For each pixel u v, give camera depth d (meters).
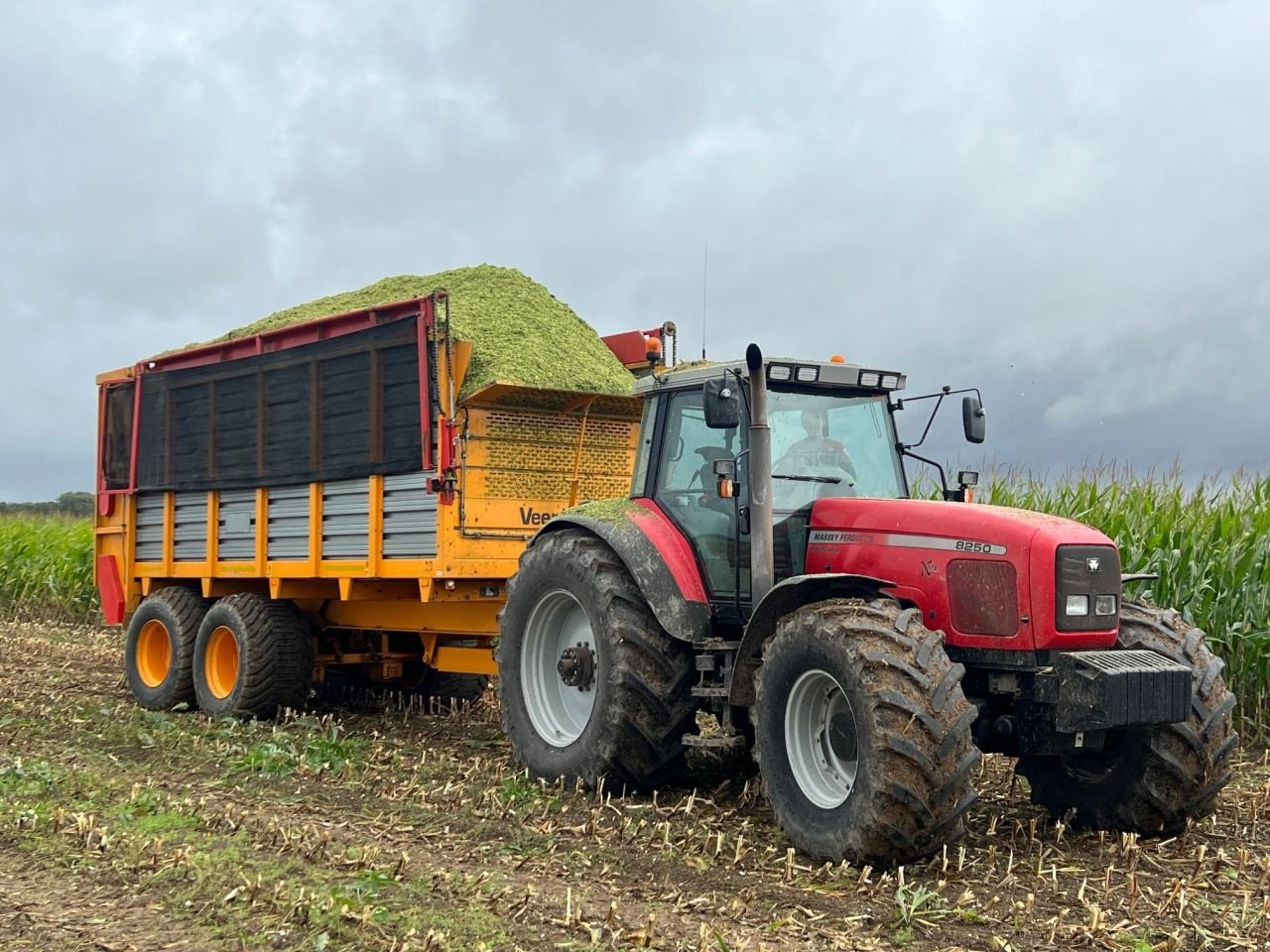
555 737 7.15
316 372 8.88
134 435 10.91
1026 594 5.52
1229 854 5.73
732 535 6.50
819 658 5.45
